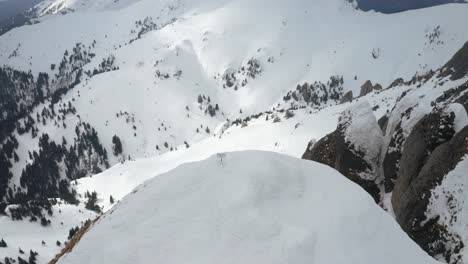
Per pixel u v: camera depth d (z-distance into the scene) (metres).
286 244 10.63
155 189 13.85
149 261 10.95
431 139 22.67
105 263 11.20
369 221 11.80
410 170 23.34
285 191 13.31
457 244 17.48
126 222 12.60
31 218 135.25
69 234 122.38
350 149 28.02
